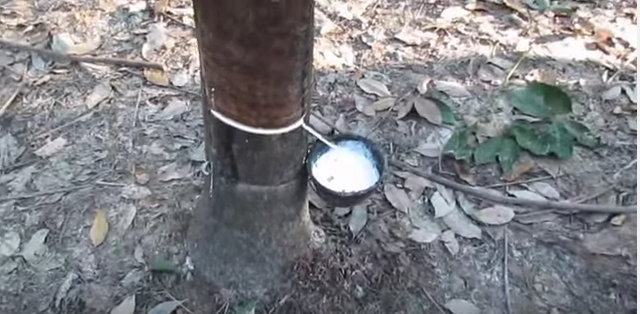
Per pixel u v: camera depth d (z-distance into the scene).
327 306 1.45
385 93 1.87
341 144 1.35
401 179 1.67
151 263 1.51
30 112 1.80
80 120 1.78
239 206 1.33
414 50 1.99
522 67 1.95
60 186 1.64
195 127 1.77
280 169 1.26
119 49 1.96
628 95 1.88
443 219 1.61
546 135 1.74
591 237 1.59
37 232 1.56
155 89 1.86
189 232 1.51
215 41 1.08
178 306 1.45
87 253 1.53
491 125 1.76
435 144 1.75
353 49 1.99
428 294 1.49
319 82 1.89
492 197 1.65
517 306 1.48
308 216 1.45
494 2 2.12
